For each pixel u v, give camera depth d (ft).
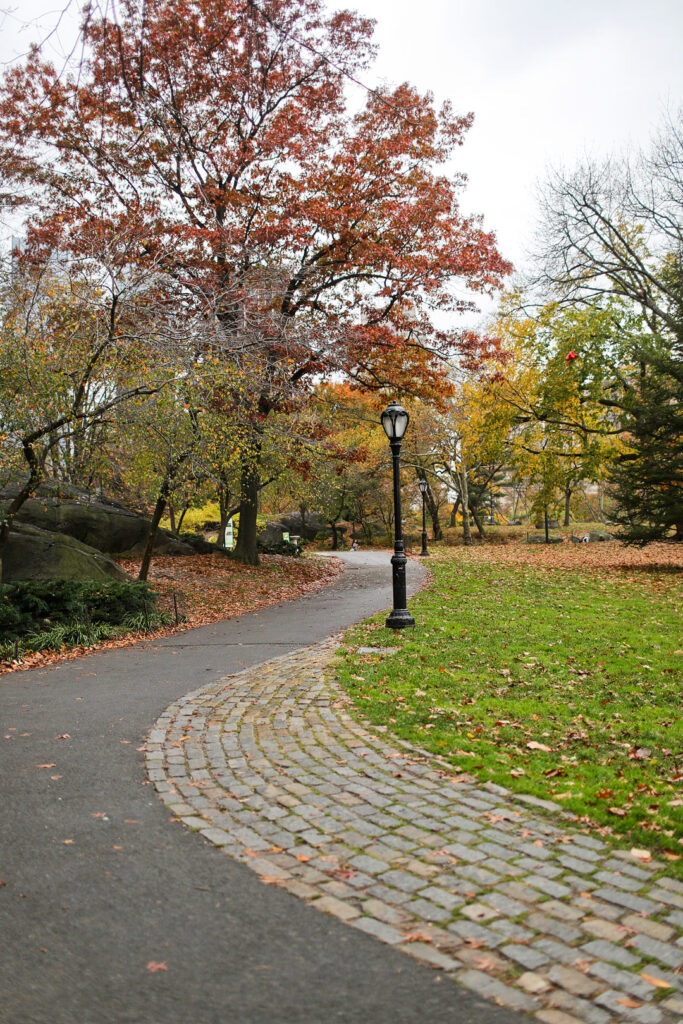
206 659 31.63
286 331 54.39
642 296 80.43
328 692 24.03
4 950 10.03
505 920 10.64
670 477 63.16
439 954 9.84
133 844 13.26
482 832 13.60
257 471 71.51
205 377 43.45
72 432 38.27
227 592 59.06
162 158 58.95
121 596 42.37
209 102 59.57
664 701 22.39
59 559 49.19
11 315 37.78
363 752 18.20
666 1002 8.82
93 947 10.09
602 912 10.84
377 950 9.96
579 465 81.10
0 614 34.94
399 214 58.75
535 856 12.64
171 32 50.70
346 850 12.92
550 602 45.01
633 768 16.62
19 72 51.78
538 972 9.43
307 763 17.47
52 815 14.57
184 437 47.26
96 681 27.45
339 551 137.18
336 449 69.15
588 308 80.53
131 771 17.08
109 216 55.93
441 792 15.57
